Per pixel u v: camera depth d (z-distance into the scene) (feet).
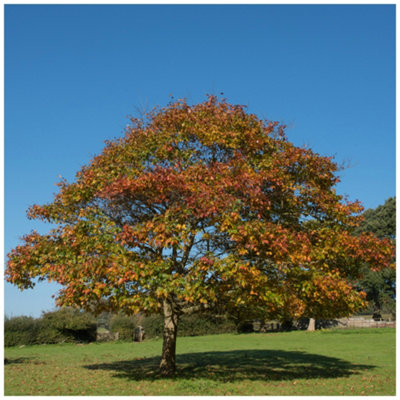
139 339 120.06
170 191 42.24
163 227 39.19
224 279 39.83
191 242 45.60
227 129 47.78
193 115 49.70
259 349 81.41
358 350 77.05
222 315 51.26
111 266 39.70
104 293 40.06
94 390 41.34
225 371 52.90
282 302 39.91
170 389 41.09
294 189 45.01
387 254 45.73
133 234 40.04
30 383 45.75
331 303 43.68
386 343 88.28
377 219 166.81
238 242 40.81
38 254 46.96
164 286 39.06
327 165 47.78
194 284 39.88
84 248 43.09
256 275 39.14
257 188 41.11
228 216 39.42
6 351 91.97
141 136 49.65
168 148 46.62
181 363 61.21
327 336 108.68
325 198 46.21
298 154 46.01
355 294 43.75
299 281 42.80
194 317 128.06
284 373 51.49
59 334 111.24
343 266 47.52
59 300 43.32
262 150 48.11
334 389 40.98
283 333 124.98
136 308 38.99
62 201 48.80
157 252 44.11
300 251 41.22
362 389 40.98
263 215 44.88
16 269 47.42
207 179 42.88
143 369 56.49
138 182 42.24
